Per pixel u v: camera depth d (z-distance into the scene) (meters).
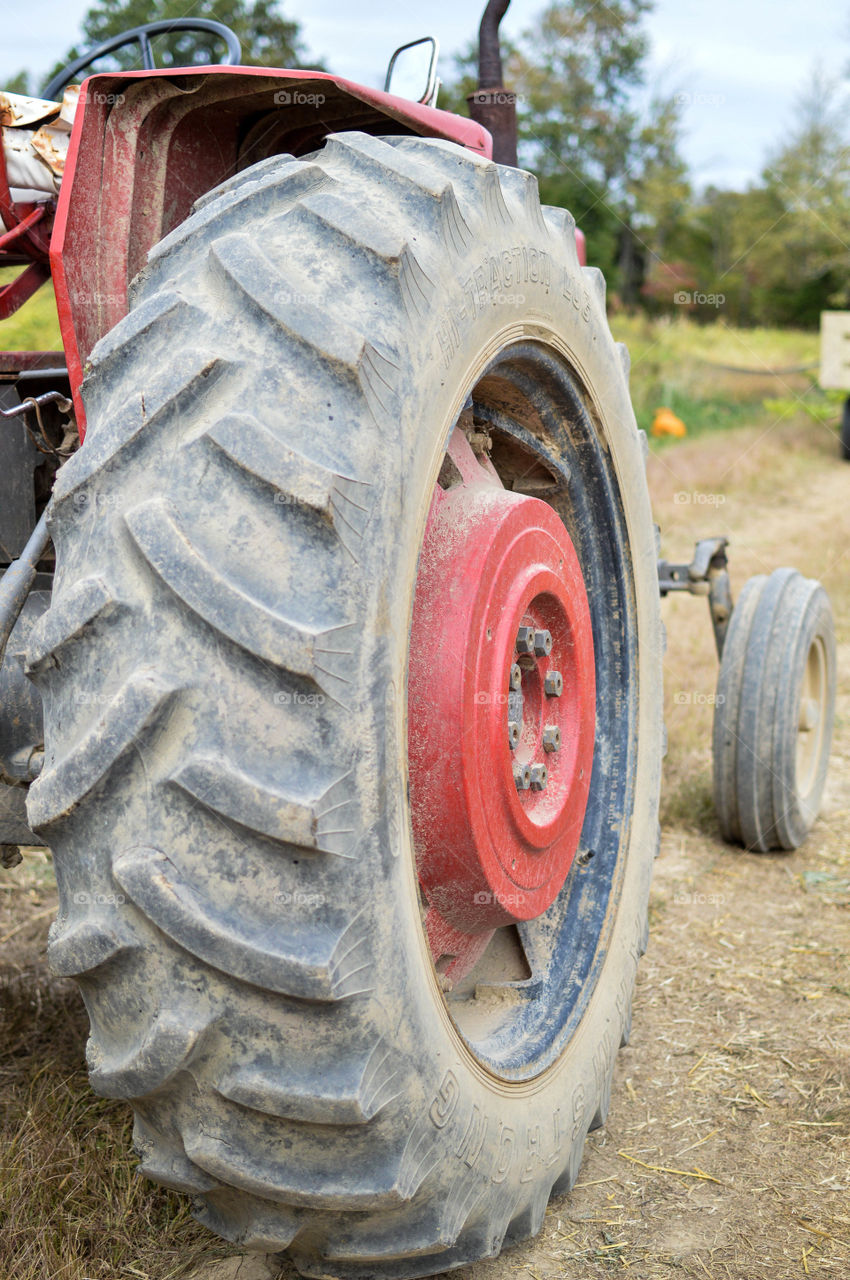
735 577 7.78
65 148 2.13
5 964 2.90
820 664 3.99
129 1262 1.83
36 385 2.13
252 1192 1.38
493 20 2.84
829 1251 1.89
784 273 30.91
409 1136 1.41
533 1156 1.77
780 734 3.62
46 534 1.68
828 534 9.56
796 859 3.80
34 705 1.78
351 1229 1.48
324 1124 1.32
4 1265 1.80
